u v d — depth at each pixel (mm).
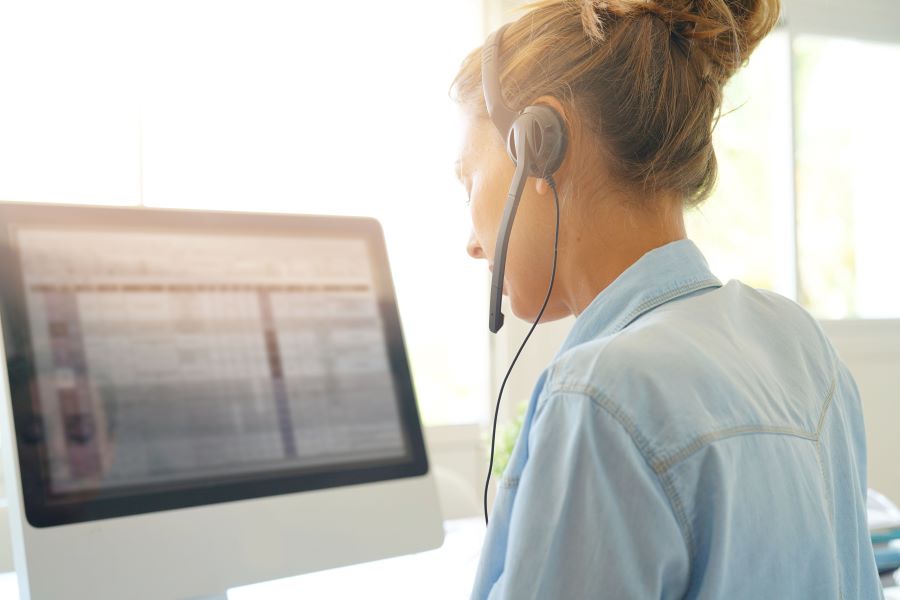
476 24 1992
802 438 556
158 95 1733
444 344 1977
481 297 1997
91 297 837
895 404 2477
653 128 607
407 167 1919
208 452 854
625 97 609
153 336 859
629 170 612
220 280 915
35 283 809
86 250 847
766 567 499
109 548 779
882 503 1236
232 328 907
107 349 831
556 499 481
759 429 516
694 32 625
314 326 957
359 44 1889
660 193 627
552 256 661
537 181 645
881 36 2549
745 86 2418
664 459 475
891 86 2623
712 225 2406
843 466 612
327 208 1854
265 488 873
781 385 574
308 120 1843
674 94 615
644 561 466
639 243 627
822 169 2514
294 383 925
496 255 655
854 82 2564
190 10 1762
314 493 899
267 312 933
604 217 627
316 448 917
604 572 466
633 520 469
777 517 508
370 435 956
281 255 960
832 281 2525
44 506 758
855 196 2572
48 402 785
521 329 2043
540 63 638
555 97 626
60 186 1664
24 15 1639
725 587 477
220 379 884
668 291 600
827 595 536
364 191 1884
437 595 934
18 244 810
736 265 2438
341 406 946
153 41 1731
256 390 901
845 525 604
